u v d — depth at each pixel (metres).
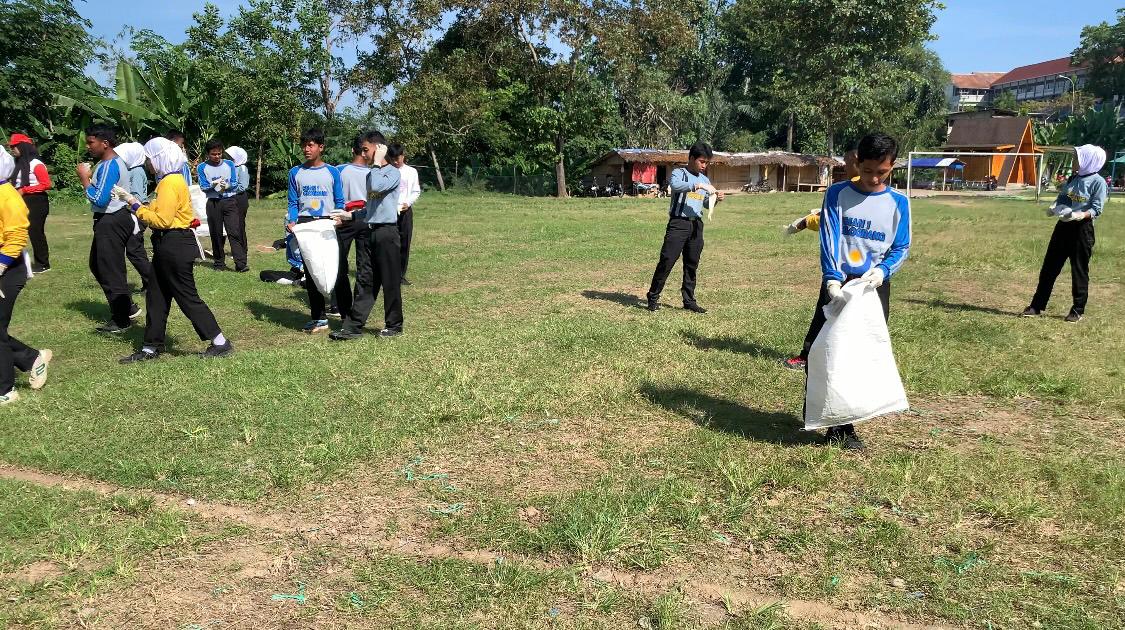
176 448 4.13
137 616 2.71
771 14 48.75
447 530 3.29
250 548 3.16
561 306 8.19
